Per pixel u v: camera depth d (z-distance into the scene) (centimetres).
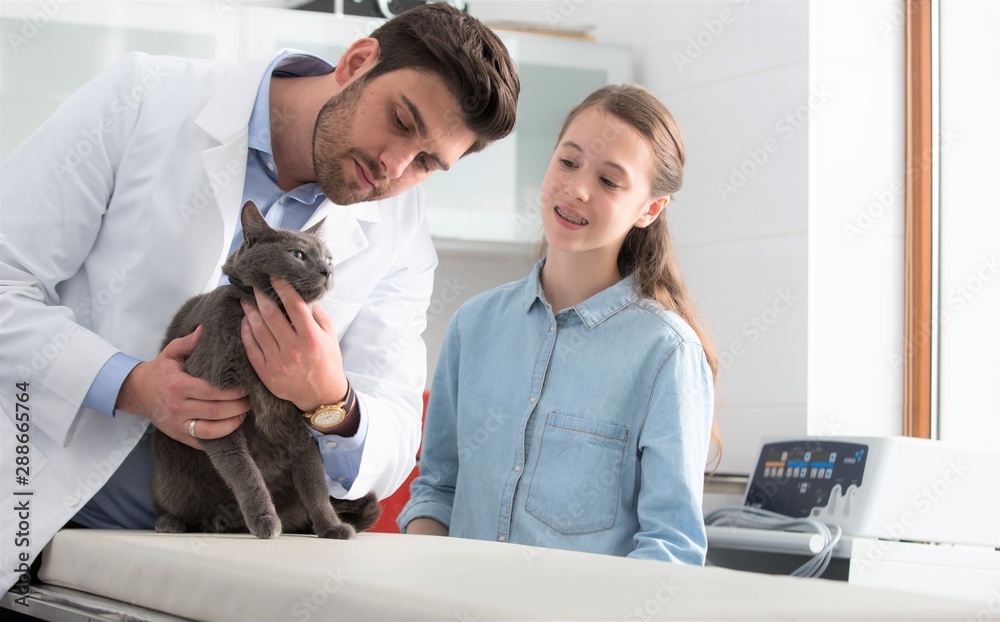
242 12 275
